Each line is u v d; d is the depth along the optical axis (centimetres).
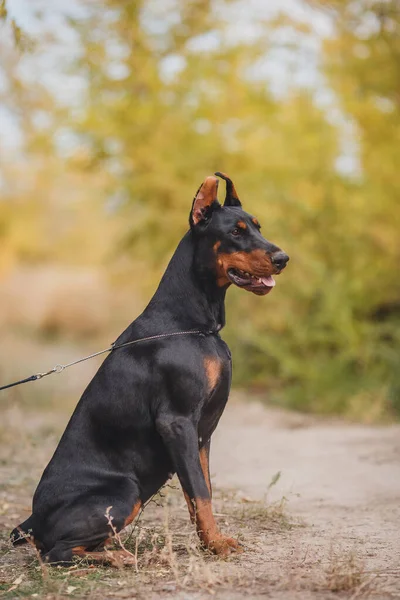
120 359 514
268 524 592
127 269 1677
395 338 1255
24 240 3119
